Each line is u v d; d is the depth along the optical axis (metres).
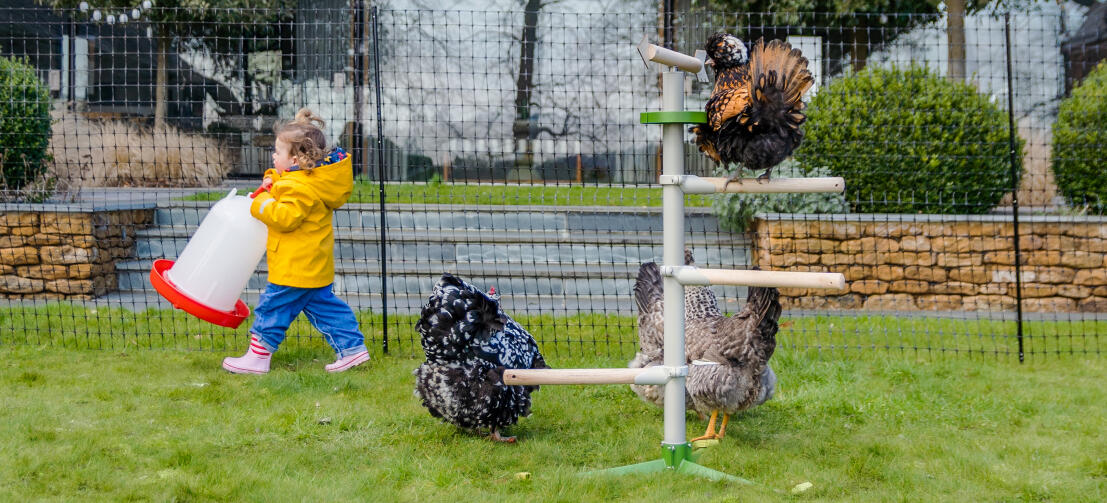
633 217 10.57
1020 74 14.03
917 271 9.34
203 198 11.72
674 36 12.90
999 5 14.46
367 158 14.52
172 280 6.68
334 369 6.74
